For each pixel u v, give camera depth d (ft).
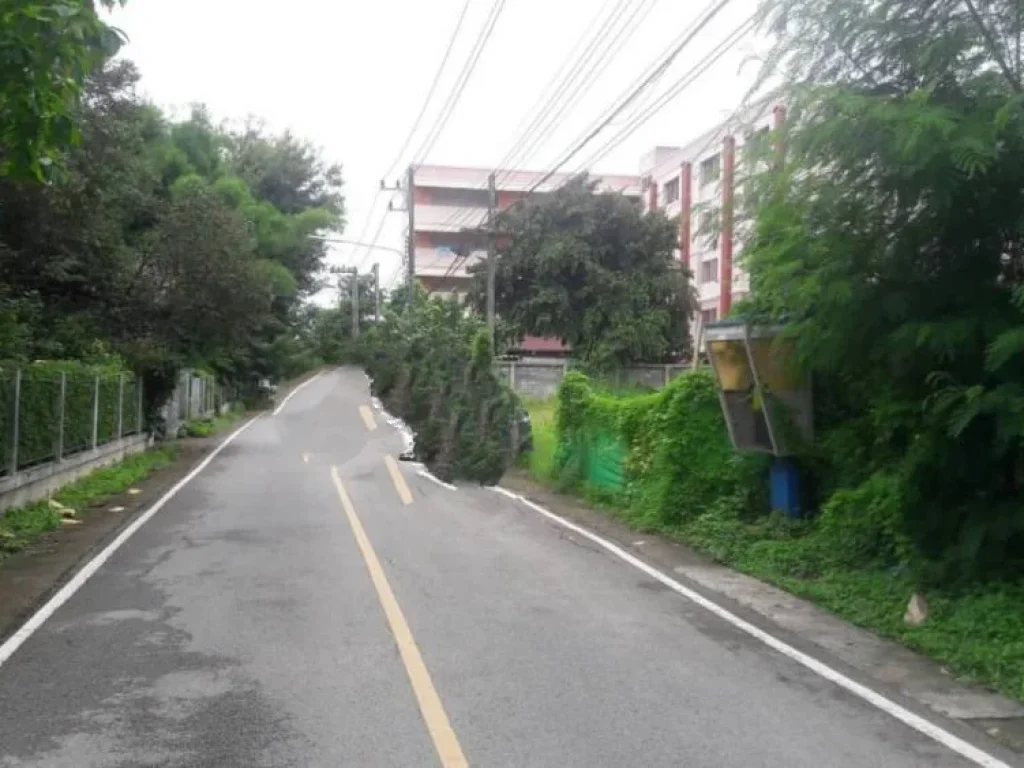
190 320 92.73
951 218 28.07
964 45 26.63
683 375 46.50
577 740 18.57
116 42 26.37
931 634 26.43
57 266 80.84
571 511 52.19
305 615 27.91
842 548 36.04
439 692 21.21
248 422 126.00
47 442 55.26
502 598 30.66
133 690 21.29
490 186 90.07
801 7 28.91
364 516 46.98
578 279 144.05
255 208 142.10
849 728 19.69
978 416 28.07
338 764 17.29
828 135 26.71
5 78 25.63
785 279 30.60
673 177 160.56
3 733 18.71
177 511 49.96
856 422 37.78
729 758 17.89
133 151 84.23
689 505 44.50
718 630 27.55
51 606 29.12
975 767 17.78
